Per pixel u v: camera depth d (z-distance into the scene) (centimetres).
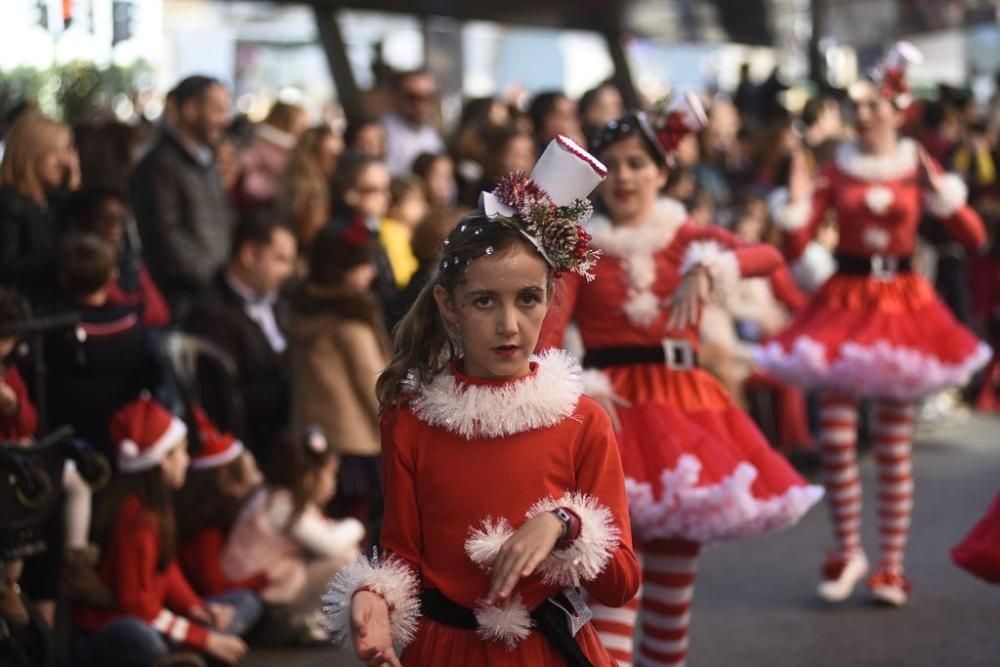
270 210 953
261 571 707
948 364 765
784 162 1197
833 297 788
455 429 372
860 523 953
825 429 786
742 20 1662
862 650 693
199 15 1523
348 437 778
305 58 1803
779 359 780
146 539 642
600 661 384
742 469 536
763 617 752
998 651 689
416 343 381
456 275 365
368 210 866
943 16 1888
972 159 1434
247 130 1214
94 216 777
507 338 363
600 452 375
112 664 638
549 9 1457
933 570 838
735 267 550
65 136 755
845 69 2139
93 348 690
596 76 2305
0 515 545
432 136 1186
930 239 1297
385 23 1736
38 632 573
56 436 574
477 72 2194
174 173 889
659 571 559
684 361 569
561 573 360
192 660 640
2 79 1102
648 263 565
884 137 793
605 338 571
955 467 1139
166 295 891
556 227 363
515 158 912
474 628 369
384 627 357
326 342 782
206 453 722
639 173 568
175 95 897
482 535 363
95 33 871
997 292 1395
